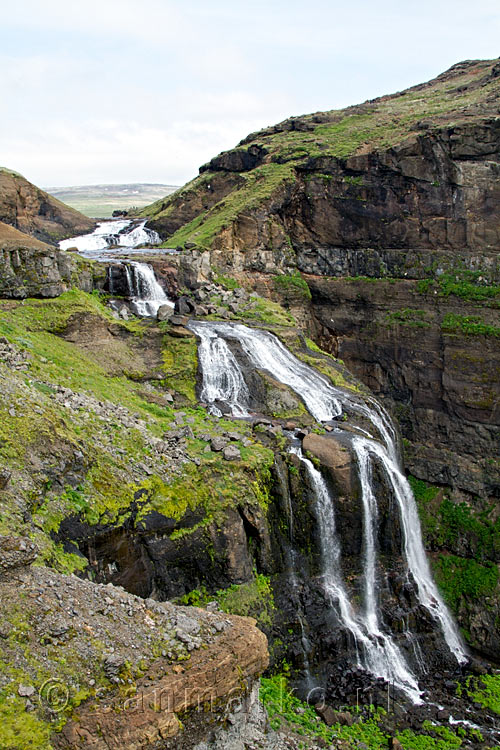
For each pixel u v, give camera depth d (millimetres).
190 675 13391
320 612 24656
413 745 21125
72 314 30609
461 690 25578
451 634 30203
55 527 17734
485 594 33344
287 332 38281
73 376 26594
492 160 40438
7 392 20094
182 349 33156
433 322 41062
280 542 25172
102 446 21828
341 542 26500
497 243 40375
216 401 31531
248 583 22938
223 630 14922
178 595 21453
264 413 31141
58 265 32656
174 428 26141
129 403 26984
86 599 14281
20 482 17406
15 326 27938
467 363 39125
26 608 13156
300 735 18312
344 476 26391
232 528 22766
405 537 28672
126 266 37562
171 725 12609
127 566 19828
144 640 13898
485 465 38125
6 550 13891
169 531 21250
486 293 39312
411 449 41500
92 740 11773
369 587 26953
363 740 20328
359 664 24547
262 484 24844
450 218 41750
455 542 36750
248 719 14750
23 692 11625
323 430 29766
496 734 22625
